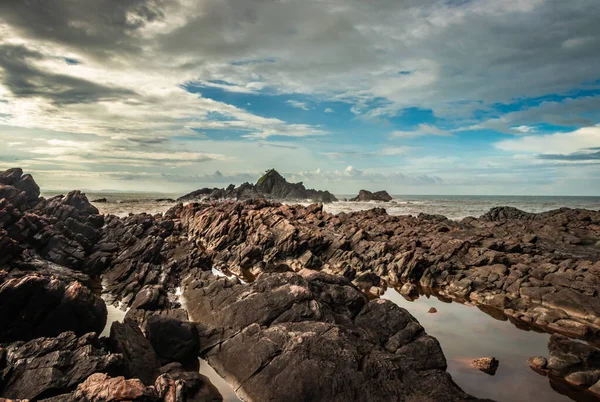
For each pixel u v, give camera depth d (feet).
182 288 81.71
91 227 121.08
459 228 151.64
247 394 43.93
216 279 78.33
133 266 94.84
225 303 63.10
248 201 198.70
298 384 42.34
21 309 50.78
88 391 35.32
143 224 133.90
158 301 69.00
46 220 108.78
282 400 41.55
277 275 65.82
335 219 165.58
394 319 58.13
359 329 55.42
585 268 85.10
